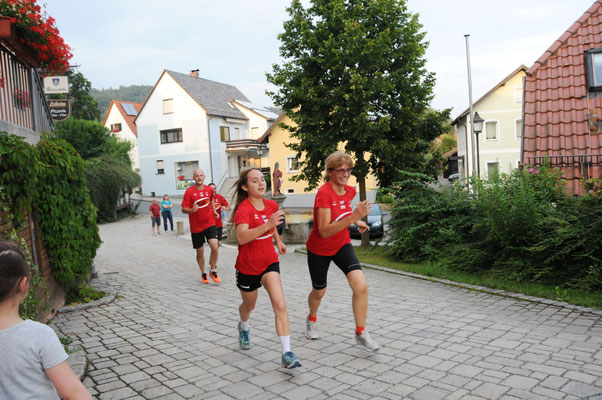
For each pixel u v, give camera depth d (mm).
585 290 6434
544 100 10375
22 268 1695
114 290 7910
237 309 6426
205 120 39781
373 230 17578
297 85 13961
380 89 12797
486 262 8328
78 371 3896
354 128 13289
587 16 11625
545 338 4559
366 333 4273
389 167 14352
